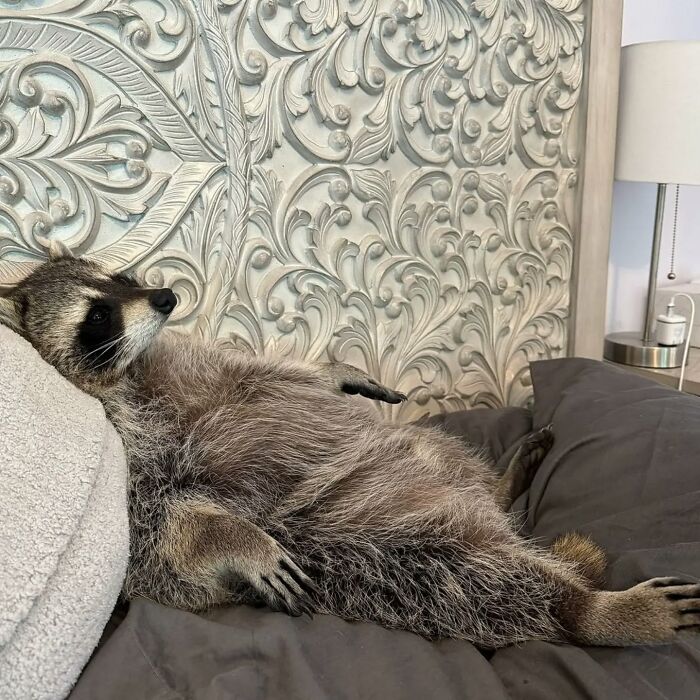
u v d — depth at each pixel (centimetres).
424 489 125
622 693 88
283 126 160
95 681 84
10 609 76
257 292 165
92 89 140
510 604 111
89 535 88
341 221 172
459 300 196
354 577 114
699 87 186
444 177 186
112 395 126
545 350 217
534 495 146
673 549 112
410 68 173
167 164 150
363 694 86
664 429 138
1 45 130
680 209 258
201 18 145
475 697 88
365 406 159
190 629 94
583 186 207
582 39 199
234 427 126
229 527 108
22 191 136
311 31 157
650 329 233
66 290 122
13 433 89
